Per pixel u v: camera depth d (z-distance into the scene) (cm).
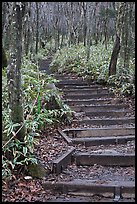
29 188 396
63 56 1484
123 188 389
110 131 626
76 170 468
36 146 513
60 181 414
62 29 2277
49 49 2208
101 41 1948
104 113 745
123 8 943
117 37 952
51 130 613
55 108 655
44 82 719
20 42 420
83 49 1568
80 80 1065
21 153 420
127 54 939
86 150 540
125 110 761
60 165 451
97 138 581
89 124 682
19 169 421
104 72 1009
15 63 422
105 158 489
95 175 445
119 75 938
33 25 1508
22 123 431
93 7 2039
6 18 868
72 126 663
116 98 845
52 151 504
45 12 2252
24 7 416
